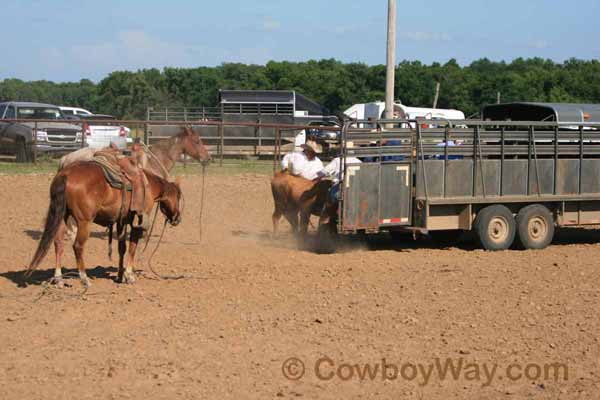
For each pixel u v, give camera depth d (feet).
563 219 56.80
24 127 102.58
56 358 30.04
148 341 31.94
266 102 148.25
